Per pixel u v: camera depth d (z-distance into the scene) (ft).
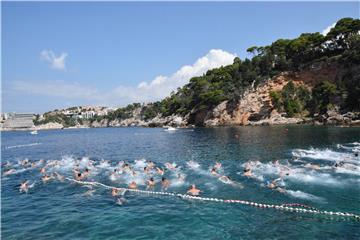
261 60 384.68
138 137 269.03
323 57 326.44
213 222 53.16
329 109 261.44
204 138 208.23
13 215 59.77
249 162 101.71
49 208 63.77
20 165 122.11
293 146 137.08
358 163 95.50
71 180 88.94
